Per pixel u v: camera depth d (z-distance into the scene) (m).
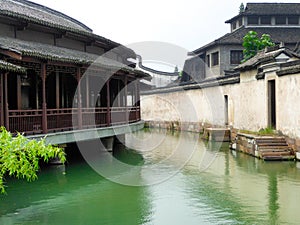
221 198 11.70
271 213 10.20
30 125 12.67
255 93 21.58
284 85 18.05
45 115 13.23
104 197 11.81
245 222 9.55
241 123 23.73
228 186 13.16
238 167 16.33
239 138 20.92
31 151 8.48
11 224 9.41
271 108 19.98
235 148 21.27
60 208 10.73
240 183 13.54
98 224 9.46
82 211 10.41
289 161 17.12
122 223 9.57
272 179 13.99
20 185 13.06
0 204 11.01
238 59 37.47
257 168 15.95
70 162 17.19
